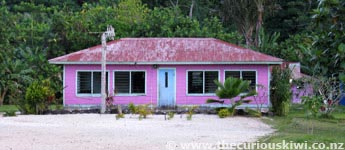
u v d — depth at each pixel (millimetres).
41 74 34656
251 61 27078
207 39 29766
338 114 26359
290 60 39094
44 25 38312
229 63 27188
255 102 27094
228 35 40188
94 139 14617
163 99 27734
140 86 27734
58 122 20203
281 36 55812
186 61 27109
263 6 46281
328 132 17484
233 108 24234
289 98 26156
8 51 34062
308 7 54000
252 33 47125
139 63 27141
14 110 26984
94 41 36969
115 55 27578
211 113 25281
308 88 30344
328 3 14695
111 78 27578
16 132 16312
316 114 21797
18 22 42031
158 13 41062
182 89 27656
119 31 38094
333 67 15281
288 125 19828
